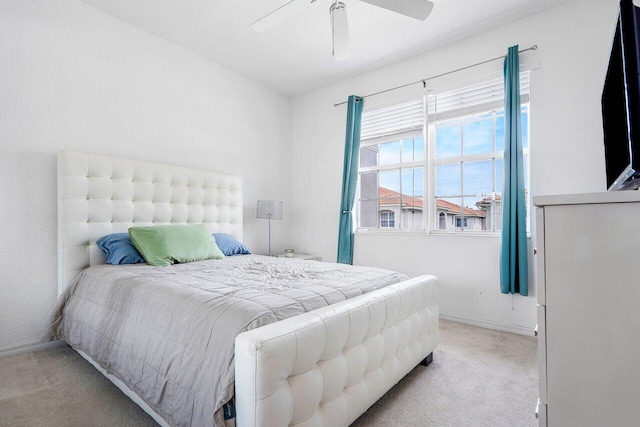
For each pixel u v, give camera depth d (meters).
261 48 3.18
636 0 2.11
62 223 2.29
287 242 4.33
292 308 1.36
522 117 2.73
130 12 2.64
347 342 1.37
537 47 2.59
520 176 2.54
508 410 1.59
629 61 0.94
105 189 2.51
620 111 1.17
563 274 0.83
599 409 0.79
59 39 2.41
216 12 2.64
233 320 1.21
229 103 3.63
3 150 2.16
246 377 1.01
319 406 1.25
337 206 3.91
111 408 1.57
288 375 1.10
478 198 2.99
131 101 2.81
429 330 2.05
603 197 0.77
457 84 3.01
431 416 1.54
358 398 1.42
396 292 1.75
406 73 3.34
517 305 2.67
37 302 2.29
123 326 1.62
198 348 1.23
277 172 4.21
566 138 2.47
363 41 3.01
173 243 2.49
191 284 1.67
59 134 2.40
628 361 0.76
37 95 2.30
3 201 2.16
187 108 3.23
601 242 0.79
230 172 3.64
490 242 2.82
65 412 1.54
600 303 0.79
